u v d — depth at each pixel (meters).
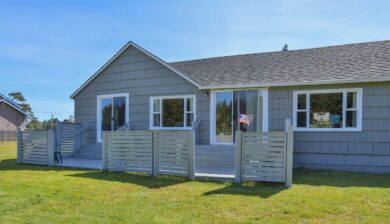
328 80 12.49
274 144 9.27
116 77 17.45
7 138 36.00
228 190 8.65
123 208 6.92
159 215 6.44
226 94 14.67
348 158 12.46
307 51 16.25
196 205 7.14
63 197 7.89
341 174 11.38
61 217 6.32
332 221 6.04
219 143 14.70
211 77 15.44
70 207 7.03
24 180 10.22
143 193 8.36
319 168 12.81
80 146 17.41
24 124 41.91
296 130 13.25
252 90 14.16
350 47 15.47
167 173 10.95
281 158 9.17
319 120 12.94
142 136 11.52
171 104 15.84
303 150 13.13
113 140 12.31
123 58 17.25
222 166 13.19
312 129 13.02
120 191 8.61
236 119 14.42
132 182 9.93
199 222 6.03
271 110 13.72
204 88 14.65
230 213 6.55
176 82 15.71
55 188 8.93
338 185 9.29
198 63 17.92
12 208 6.92
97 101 18.05
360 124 12.30
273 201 7.39
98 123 17.97
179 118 15.59
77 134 17.30
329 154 12.75
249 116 14.19
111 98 17.62
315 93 13.01
